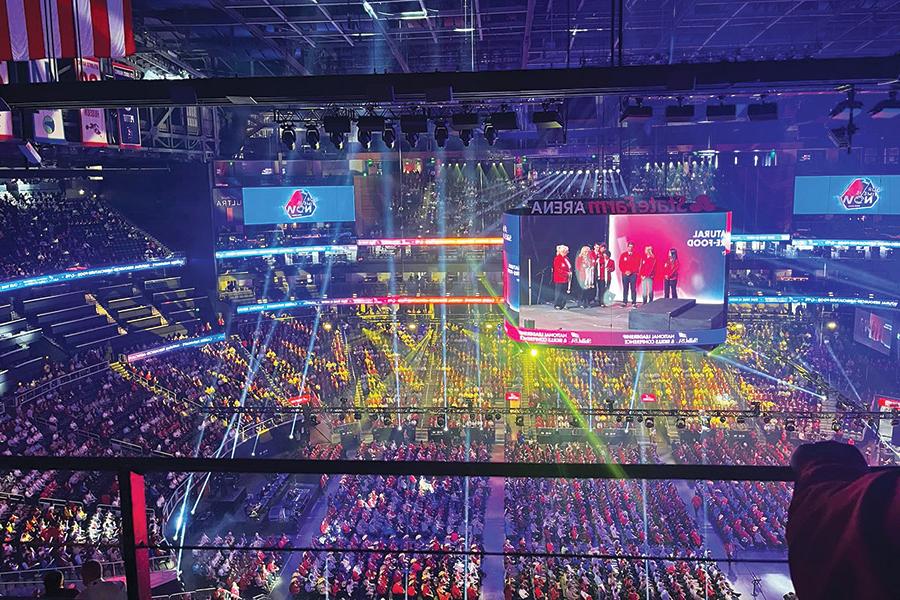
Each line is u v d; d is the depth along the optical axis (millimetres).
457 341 44531
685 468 2404
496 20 30438
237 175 45938
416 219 48906
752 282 45781
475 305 48000
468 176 49719
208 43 34906
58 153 35094
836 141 17531
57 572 3689
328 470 2479
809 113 41125
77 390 31844
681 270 24875
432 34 33031
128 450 27203
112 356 35594
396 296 46625
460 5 27297
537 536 24047
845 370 39625
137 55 33281
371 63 39594
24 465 2637
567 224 25250
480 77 13172
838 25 32094
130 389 32969
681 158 47875
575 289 25516
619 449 30703
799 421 31516
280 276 47781
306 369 39656
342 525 24469
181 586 20922
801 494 1578
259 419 32219
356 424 33312
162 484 25891
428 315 48062
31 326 34625
